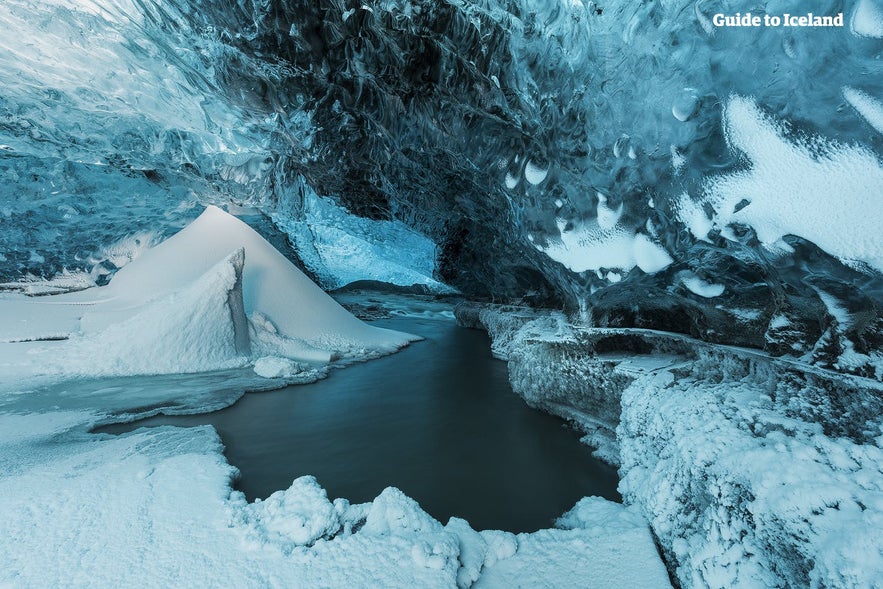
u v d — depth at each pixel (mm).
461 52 3818
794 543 1704
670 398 3139
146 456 3619
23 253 12125
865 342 2301
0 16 5406
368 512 2795
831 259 2184
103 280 13492
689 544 2289
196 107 8039
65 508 2682
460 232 11070
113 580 2102
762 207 2342
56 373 5996
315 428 4820
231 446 4250
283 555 2334
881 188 1858
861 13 1711
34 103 7785
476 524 3020
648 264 3527
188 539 2455
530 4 3051
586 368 4660
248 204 13539
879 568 1418
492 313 11406
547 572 2363
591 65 3035
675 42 2494
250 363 7328
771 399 2678
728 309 3578
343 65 5363
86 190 12133
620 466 3740
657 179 3037
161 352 6754
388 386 6684
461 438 4625
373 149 7723
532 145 4172
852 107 1840
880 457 1860
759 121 2174
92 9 5309
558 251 4355
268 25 4941
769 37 2039
